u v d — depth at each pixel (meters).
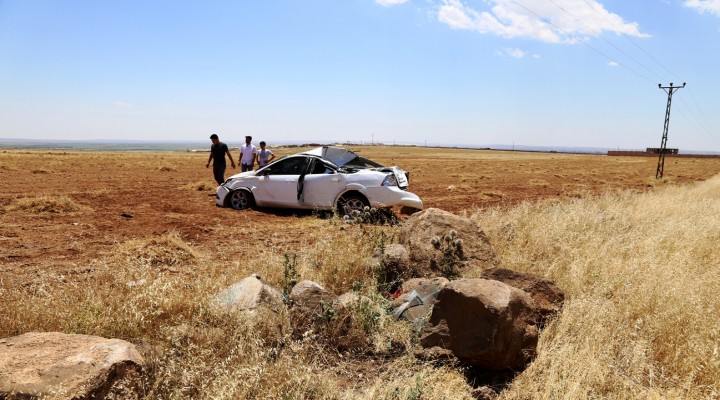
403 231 6.67
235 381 3.11
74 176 24.69
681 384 3.61
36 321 3.86
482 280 4.12
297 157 12.16
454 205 15.57
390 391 3.38
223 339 3.84
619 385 3.57
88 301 4.15
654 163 76.06
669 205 12.66
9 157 40.53
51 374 2.80
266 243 8.13
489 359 3.74
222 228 9.45
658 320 4.45
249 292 4.39
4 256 6.76
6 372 2.81
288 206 11.93
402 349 4.23
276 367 3.46
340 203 11.32
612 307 4.77
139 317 4.01
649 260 6.30
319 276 5.63
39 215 10.66
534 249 6.82
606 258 6.40
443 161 63.47
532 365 3.83
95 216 10.80
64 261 6.55
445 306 4.02
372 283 5.48
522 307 4.05
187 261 6.75
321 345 4.09
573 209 10.11
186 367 3.33
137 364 3.12
